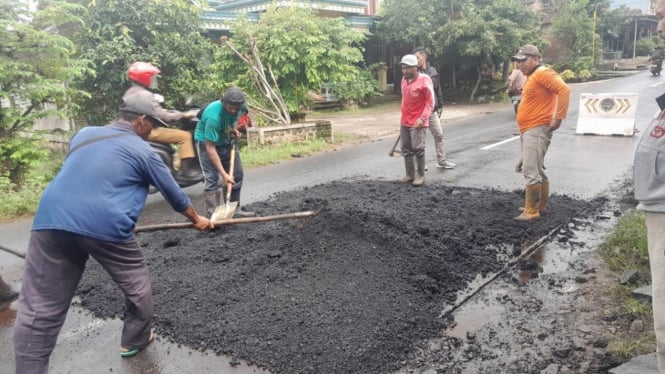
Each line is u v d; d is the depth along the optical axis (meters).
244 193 7.56
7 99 9.94
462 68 23.17
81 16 11.00
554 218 5.53
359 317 3.46
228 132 5.33
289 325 3.40
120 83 10.91
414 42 23.25
